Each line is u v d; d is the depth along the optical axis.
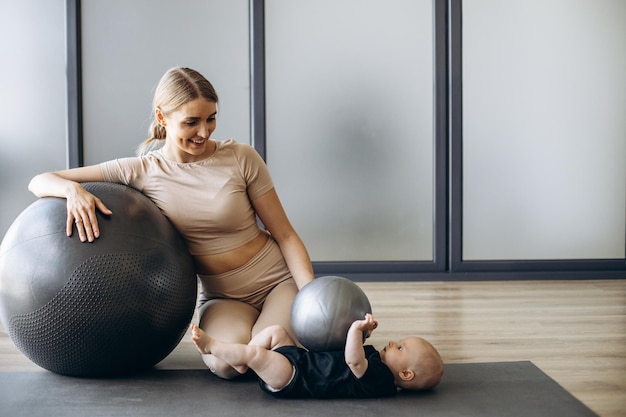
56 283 2.14
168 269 2.26
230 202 2.42
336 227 4.27
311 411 2.07
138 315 2.20
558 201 4.31
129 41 4.11
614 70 4.27
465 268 4.29
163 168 2.44
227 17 4.13
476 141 4.26
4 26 4.05
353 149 4.24
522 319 3.28
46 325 2.18
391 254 4.30
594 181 4.32
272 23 4.15
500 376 2.41
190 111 2.26
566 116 4.27
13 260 2.21
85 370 2.30
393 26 4.20
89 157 4.14
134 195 2.33
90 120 4.13
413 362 2.18
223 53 4.15
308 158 4.23
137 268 2.19
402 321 3.24
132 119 4.14
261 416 2.03
